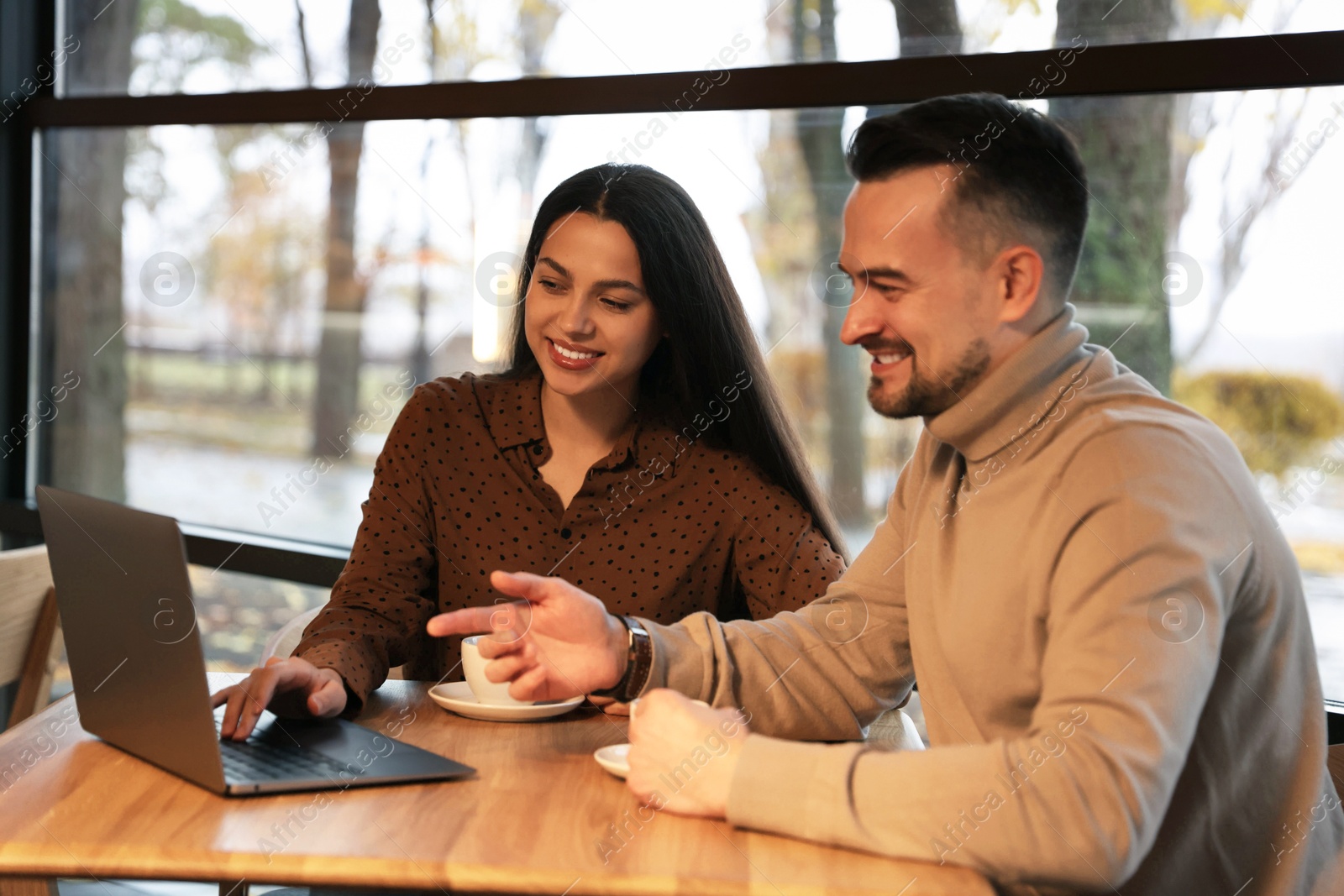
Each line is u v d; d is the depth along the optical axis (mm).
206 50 2447
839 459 2062
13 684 2588
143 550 993
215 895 2357
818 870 867
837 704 1296
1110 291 1795
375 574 1575
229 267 2514
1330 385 1674
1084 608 978
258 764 1032
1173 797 1064
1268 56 1634
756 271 2059
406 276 2350
